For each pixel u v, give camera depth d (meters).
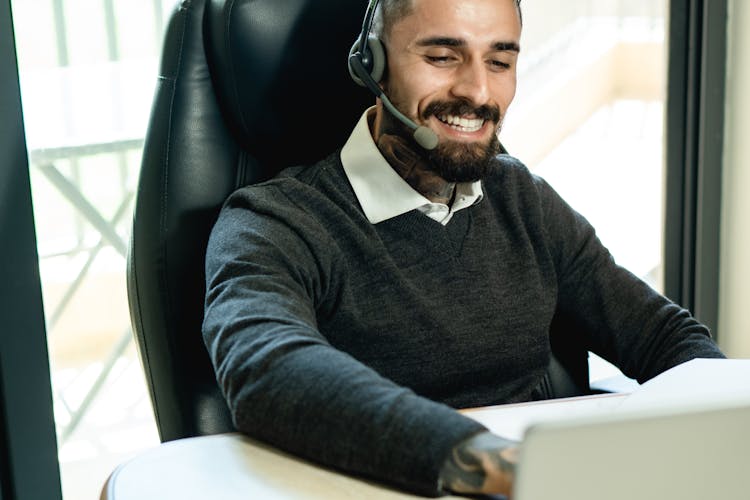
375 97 1.49
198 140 1.35
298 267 1.27
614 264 1.54
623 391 1.42
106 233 2.04
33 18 1.85
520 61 2.31
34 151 1.91
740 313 2.48
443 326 1.36
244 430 1.02
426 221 1.38
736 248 2.45
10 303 1.71
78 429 2.09
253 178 1.41
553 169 2.41
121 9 1.96
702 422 0.72
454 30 1.33
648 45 2.40
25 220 1.72
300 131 1.43
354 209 1.36
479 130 1.37
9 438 1.75
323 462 0.95
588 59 2.37
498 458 0.87
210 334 1.14
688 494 0.73
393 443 0.90
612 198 2.47
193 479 0.92
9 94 1.66
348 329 1.33
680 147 2.44
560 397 1.53
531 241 1.48
